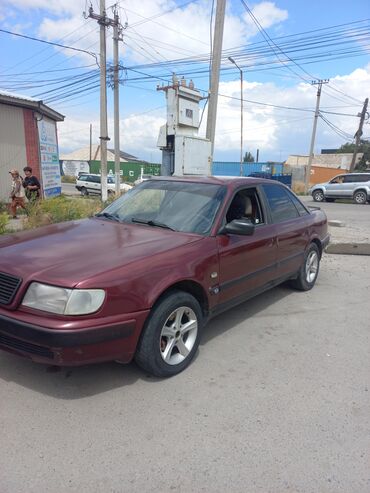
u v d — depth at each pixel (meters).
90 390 3.21
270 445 2.66
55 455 2.51
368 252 8.70
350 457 2.57
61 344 2.75
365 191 22.53
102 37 17.72
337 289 6.14
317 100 34.38
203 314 3.85
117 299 2.95
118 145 21.78
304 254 5.61
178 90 10.93
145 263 3.20
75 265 3.05
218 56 11.62
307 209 5.95
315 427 2.86
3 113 14.48
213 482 2.34
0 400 3.05
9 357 3.67
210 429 2.80
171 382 3.38
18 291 2.94
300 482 2.36
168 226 4.05
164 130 11.41
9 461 2.45
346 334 4.49
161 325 3.25
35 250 3.38
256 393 3.27
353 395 3.28
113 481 2.33
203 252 3.66
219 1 11.25
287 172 46.09
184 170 11.01
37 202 10.13
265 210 4.82
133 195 4.75
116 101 21.39
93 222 4.31
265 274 4.68
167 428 2.80
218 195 4.27
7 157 14.77
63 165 63.47
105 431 2.74
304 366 3.74
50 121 17.38
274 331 4.51
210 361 3.77
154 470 2.42
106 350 2.95
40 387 3.23
